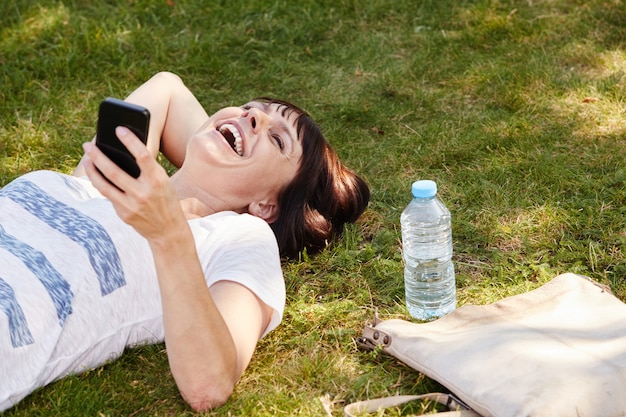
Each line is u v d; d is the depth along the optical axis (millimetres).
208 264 2592
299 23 5070
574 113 4137
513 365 2387
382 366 2621
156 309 2646
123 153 1951
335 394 2516
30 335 2395
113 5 5289
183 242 2082
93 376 2547
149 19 5117
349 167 3844
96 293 2523
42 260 2496
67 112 4270
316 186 3160
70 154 3961
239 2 5227
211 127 3049
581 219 3322
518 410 2240
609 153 3771
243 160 2957
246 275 2449
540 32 4891
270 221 3111
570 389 2279
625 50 4695
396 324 2658
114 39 4867
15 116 4207
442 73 4605
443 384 2428
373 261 3156
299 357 2678
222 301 2381
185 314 2162
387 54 4812
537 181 3600
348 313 2904
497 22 4992
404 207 3545
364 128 4180
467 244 3289
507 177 3656
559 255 3141
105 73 4590
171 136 3520
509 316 2711
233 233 2631
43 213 2668
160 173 1956
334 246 3273
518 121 4074
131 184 1948
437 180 3697
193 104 3576
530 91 4352
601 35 4852
